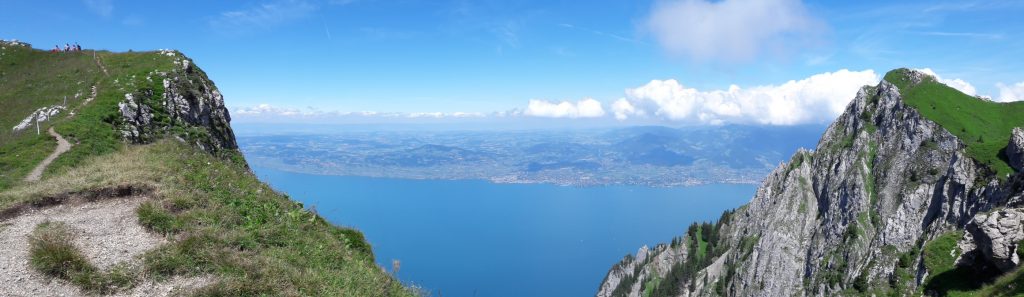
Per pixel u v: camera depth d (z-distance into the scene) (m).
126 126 47.28
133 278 18.14
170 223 22.88
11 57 74.75
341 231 31.42
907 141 114.50
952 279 40.78
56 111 48.38
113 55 74.19
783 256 128.25
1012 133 80.06
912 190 102.12
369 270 25.16
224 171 37.19
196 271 19.34
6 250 19.59
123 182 28.52
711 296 146.12
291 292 19.16
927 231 91.44
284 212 30.02
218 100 69.81
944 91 123.31
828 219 125.62
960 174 87.62
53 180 29.89
